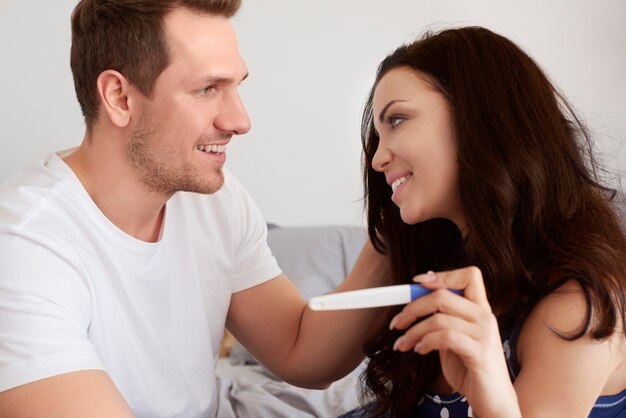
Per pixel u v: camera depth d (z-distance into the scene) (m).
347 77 3.15
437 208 1.14
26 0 2.95
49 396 1.10
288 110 3.15
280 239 2.92
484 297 0.85
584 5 3.13
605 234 1.09
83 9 1.29
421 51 1.13
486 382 0.82
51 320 1.14
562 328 1.00
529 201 1.09
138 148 1.27
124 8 1.24
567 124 1.15
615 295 1.01
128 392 1.32
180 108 1.25
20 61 2.98
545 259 1.07
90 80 1.28
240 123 1.29
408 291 0.86
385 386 1.31
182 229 1.41
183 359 1.39
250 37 3.11
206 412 1.42
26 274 1.16
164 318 1.36
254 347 1.54
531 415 0.96
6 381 1.10
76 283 1.23
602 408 1.06
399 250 1.29
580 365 0.98
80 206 1.28
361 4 3.13
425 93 1.11
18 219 1.21
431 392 1.18
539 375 0.99
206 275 1.44
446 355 0.88
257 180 3.18
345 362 1.41
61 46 2.99
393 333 1.27
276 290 1.53
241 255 1.51
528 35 3.14
